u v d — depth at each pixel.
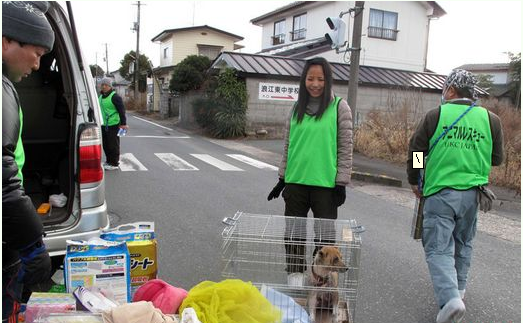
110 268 2.38
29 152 3.82
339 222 2.81
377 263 4.11
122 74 42.53
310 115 2.99
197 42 31.39
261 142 14.75
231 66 15.86
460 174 2.85
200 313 2.06
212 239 4.52
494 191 7.64
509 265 4.24
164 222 5.06
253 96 15.98
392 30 22.33
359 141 11.60
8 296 1.70
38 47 1.74
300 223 2.80
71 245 2.39
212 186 7.22
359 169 9.23
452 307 2.61
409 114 11.77
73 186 3.05
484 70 36.09
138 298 2.35
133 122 22.27
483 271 4.06
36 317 2.04
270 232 2.70
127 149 11.26
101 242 2.49
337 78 16.73
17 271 1.70
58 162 3.64
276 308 2.24
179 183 7.32
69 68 3.15
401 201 6.99
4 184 1.50
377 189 7.88
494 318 3.16
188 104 19.92
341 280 2.56
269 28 27.58
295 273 2.62
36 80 3.86
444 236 2.85
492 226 5.66
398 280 3.74
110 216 5.21
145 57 39.81
